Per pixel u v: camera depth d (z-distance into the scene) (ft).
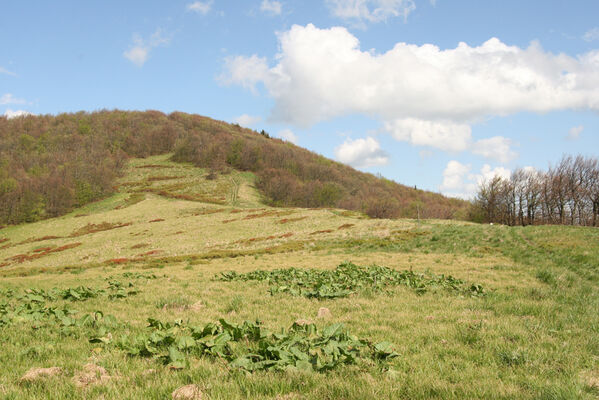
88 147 599.16
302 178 516.73
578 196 209.46
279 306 32.63
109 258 153.38
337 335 19.63
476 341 21.06
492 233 111.75
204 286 48.14
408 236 125.08
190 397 12.85
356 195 476.95
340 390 13.29
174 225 226.79
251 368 15.70
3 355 18.92
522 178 241.96
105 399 13.11
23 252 196.75
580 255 65.72
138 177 487.61
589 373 16.20
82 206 367.86
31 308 32.12
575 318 26.27
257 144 634.02
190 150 594.65
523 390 14.15
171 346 18.13
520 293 37.86
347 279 48.57
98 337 21.62
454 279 47.21
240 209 288.10
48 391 13.92
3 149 554.05
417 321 26.55
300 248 128.36
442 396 13.48
